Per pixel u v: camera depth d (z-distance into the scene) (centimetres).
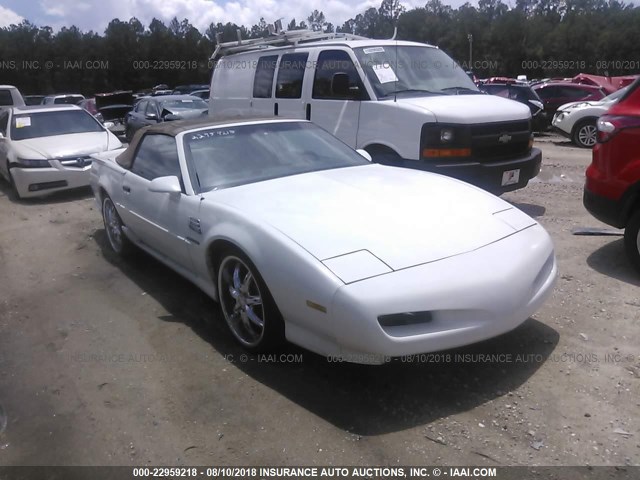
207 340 398
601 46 6309
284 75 755
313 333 317
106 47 6962
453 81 707
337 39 802
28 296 508
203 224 388
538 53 6506
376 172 447
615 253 524
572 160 1145
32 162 880
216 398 327
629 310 407
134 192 496
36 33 7281
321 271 301
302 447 281
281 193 389
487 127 612
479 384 326
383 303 286
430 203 371
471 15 7575
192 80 7131
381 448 278
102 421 314
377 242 319
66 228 732
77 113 1045
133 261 582
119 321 439
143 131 531
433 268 303
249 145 461
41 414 325
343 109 673
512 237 345
